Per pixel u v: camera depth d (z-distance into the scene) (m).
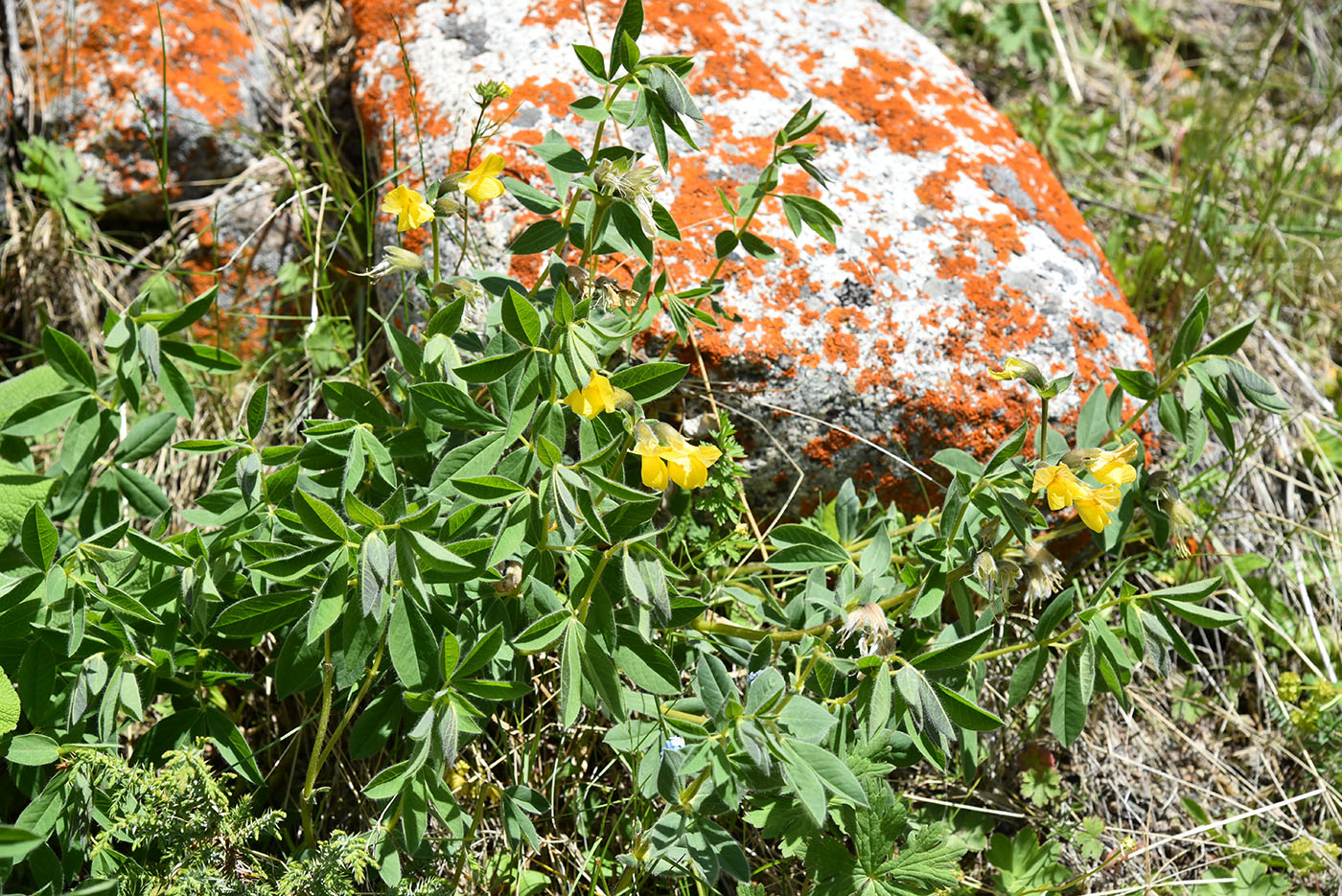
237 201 3.44
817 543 2.34
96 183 3.34
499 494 1.89
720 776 2.04
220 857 2.07
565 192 2.22
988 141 3.19
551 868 2.43
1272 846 2.81
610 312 2.25
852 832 2.21
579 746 2.56
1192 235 3.86
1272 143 4.56
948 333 2.80
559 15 3.10
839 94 3.16
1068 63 4.54
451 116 2.96
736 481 2.69
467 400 1.97
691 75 3.07
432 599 2.06
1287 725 3.04
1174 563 3.15
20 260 3.31
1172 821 2.89
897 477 2.81
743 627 2.47
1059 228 3.07
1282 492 3.46
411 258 2.16
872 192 2.97
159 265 3.37
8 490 2.16
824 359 2.72
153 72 3.39
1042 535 2.80
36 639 2.00
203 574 2.12
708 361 2.67
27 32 3.45
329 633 2.04
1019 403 2.78
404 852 2.21
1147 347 3.02
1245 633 3.17
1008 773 2.82
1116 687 2.16
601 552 1.95
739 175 2.91
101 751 2.01
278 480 2.15
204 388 3.10
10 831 1.32
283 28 3.76
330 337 3.21
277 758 2.53
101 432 2.34
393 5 3.26
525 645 1.87
